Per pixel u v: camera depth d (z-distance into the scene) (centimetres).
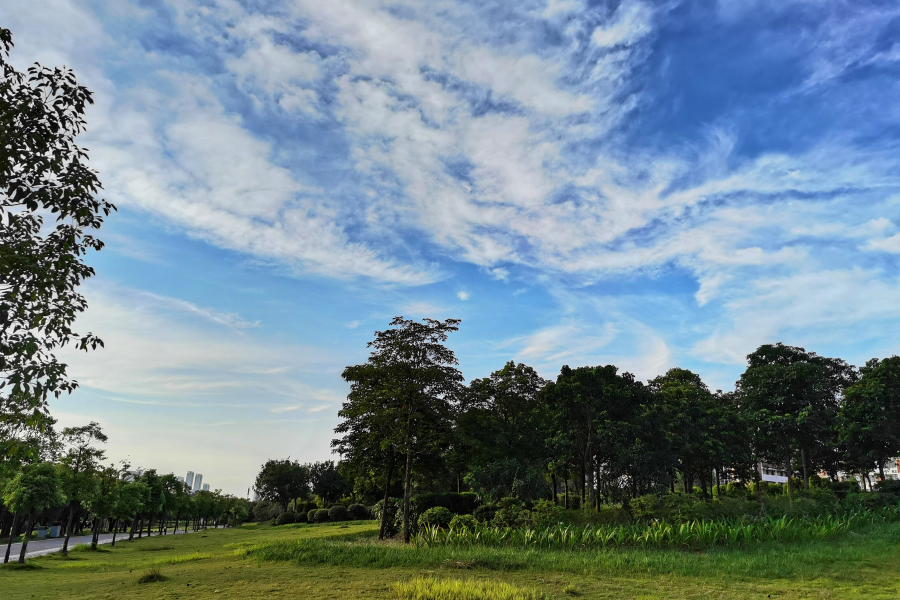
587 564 1378
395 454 2762
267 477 8912
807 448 3381
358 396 2722
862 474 4531
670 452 3153
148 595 1065
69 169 721
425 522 2547
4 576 1747
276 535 3828
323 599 962
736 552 1533
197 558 1977
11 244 678
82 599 1055
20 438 719
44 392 636
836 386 4197
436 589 1005
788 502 2450
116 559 2653
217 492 8531
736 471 4419
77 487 3105
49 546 4003
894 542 1616
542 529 2020
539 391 3606
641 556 1449
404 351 2669
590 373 3062
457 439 2800
